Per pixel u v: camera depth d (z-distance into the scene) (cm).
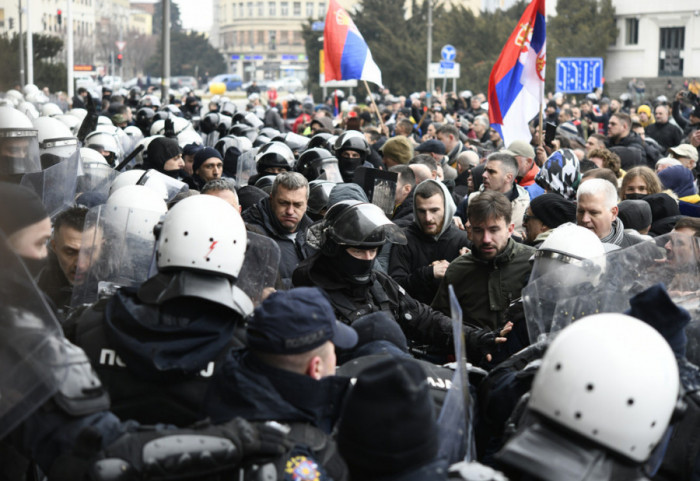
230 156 939
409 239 560
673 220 640
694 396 257
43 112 1148
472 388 322
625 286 349
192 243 281
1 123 494
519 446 212
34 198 296
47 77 2886
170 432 232
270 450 233
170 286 276
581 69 2422
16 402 231
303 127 2003
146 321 270
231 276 284
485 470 219
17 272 240
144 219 371
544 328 344
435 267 508
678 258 352
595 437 208
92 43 8656
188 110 2308
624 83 5766
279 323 246
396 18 5422
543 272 370
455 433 256
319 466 238
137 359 263
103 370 268
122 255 367
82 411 234
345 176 779
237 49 12756
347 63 1143
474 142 1430
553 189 668
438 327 423
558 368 213
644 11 5709
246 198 646
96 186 598
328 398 252
